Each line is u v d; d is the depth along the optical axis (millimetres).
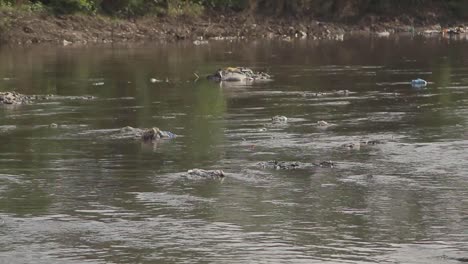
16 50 62375
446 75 47875
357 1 85125
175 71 49812
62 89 42188
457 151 27562
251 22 79250
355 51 63500
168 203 21891
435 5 88000
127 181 23984
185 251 18562
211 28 76750
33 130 31281
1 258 18141
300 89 42375
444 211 21219
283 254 18406
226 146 28484
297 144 28781
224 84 44375
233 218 20672
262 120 33406
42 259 18125
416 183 23734
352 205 21734
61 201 22047
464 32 82625
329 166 25656
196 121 33188
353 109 35969
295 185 23547
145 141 29312
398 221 20500
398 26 84562
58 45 66688
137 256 18297
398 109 35906
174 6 77500
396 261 18000
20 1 71125
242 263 17906
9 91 41469
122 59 56406
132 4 75438
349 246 18859
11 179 24172
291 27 79562
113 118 33875
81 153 27453
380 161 26250
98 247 18797
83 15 72625
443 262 17922
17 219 20609
